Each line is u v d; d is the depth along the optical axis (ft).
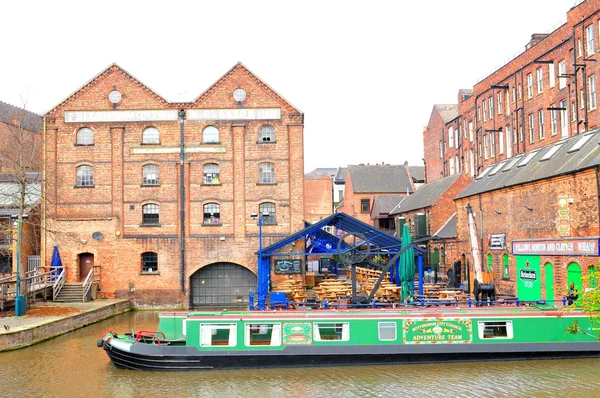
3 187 129.08
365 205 225.76
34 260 122.31
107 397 53.36
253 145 115.14
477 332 63.93
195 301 114.32
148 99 115.03
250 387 56.24
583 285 70.38
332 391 54.49
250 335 63.77
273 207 114.73
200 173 114.62
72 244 112.78
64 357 68.33
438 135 204.03
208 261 113.19
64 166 114.21
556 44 114.93
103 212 113.80
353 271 72.90
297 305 77.92
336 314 63.93
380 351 63.16
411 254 72.64
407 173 233.55
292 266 112.06
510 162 118.62
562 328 64.23
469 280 117.91
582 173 75.82
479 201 113.39
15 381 58.39
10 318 82.84
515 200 96.99
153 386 56.80
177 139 114.73
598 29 100.01
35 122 165.89
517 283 96.02
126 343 62.85
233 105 115.44
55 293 105.50
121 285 112.37
